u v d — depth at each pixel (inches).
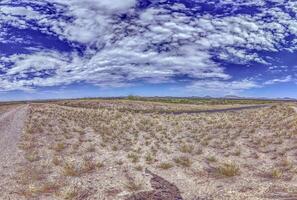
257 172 500.4
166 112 2456.9
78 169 515.2
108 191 413.4
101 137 865.5
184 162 562.9
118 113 1788.9
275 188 410.9
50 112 1649.9
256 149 695.7
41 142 772.6
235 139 836.0
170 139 861.8
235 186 428.1
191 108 3038.9
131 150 692.1
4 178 469.4
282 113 1579.7
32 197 391.5
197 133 980.6
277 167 525.3
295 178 453.7
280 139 781.9
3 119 1317.7
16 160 582.9
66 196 390.0
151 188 424.8
